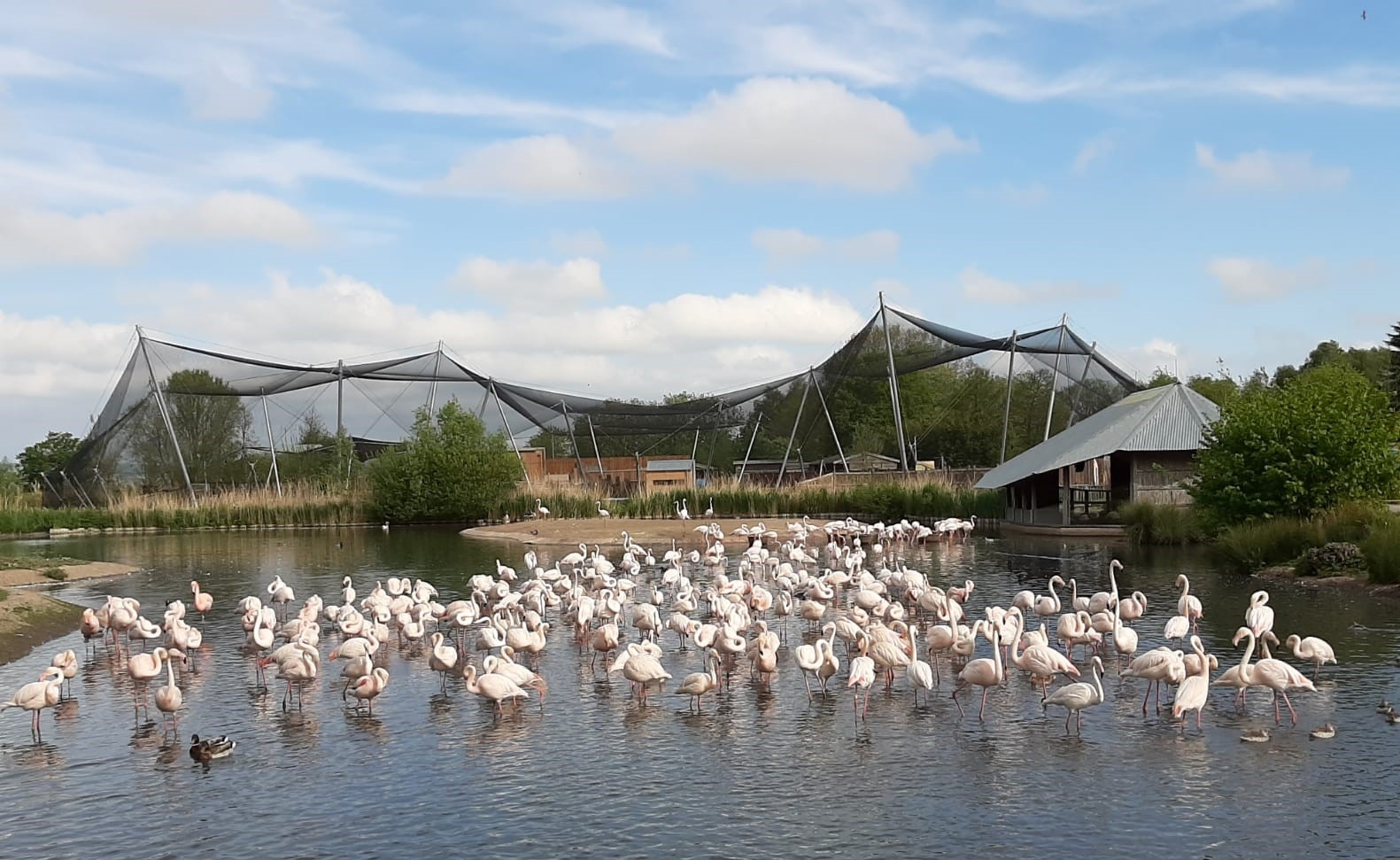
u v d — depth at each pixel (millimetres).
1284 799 13656
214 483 68062
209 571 41125
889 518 59594
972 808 13695
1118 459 56688
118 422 65500
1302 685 16562
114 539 58062
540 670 21625
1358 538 32438
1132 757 15312
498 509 64750
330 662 22688
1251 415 38781
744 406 74188
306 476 70562
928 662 21453
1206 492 40219
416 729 17656
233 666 22703
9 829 13734
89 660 23578
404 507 63781
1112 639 22844
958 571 36812
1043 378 66625
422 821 13734
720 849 12711
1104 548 43219
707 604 29609
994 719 17344
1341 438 36594
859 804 13930
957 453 70000
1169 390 51219
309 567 42188
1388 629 23203
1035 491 55500
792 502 61875
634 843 12938
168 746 17016
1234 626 24141
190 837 13406
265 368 66875
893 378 66000
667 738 16844
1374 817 13047
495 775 15352
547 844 12977
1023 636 20297
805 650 18812
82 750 16828
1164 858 12172
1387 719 16672
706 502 62469
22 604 29016
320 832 13484
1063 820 13234
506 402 72438
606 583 30938
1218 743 15812
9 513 62125
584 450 79125
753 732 17000
